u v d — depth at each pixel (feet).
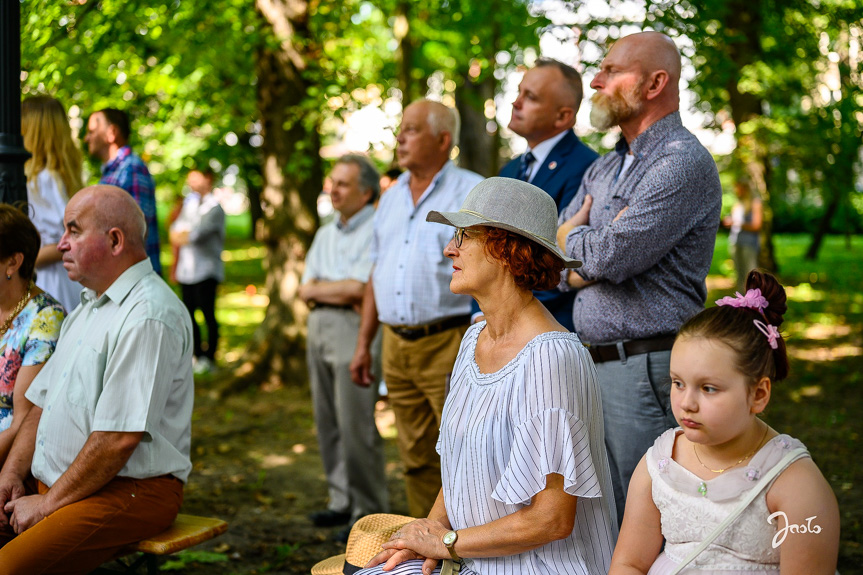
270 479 18.78
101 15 20.51
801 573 5.92
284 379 26.89
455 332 13.28
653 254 9.34
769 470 6.11
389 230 13.79
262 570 13.73
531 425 7.13
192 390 10.87
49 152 14.33
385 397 25.49
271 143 26.76
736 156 40.19
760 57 35.22
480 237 7.58
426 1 30.25
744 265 39.17
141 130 30.25
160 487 10.28
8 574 9.14
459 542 7.33
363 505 15.52
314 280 15.85
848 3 30.27
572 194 12.14
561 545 7.29
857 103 32.78
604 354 9.87
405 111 13.51
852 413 24.32
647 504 6.71
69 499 9.71
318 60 26.37
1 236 10.85
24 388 10.91
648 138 9.84
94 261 10.21
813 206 97.30
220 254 29.55
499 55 33.94
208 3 24.85
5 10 11.51
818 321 40.34
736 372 5.99
